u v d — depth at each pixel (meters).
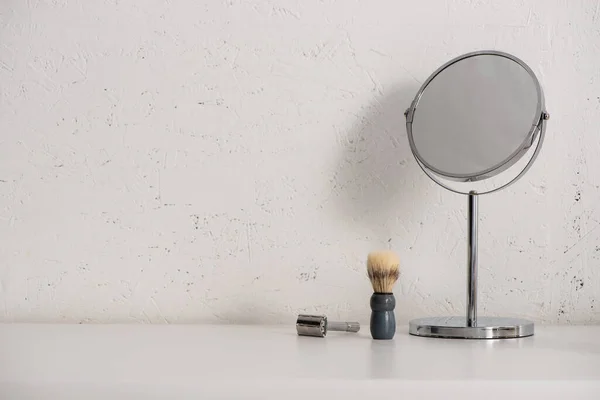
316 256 1.17
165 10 1.18
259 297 1.17
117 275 1.16
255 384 0.62
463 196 1.17
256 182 1.18
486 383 0.62
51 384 0.63
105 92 1.18
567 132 1.18
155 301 1.16
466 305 1.14
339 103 1.18
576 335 1.00
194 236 1.17
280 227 1.17
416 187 1.18
